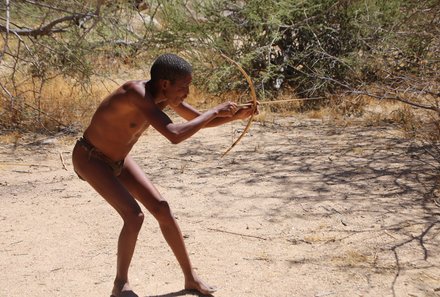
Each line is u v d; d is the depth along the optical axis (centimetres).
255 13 1188
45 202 707
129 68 1334
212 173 795
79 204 699
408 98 1012
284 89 1191
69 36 1108
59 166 854
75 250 582
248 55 1146
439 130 895
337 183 738
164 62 446
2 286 515
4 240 606
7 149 934
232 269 534
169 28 1236
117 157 467
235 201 691
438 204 663
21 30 1076
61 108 1080
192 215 655
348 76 1137
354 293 488
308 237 591
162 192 728
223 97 1195
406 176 755
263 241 588
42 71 1055
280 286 503
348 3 1145
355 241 580
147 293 493
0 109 1057
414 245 568
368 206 662
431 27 1015
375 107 1105
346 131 982
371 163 812
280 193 711
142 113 441
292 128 1016
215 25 1220
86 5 1099
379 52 1045
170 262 553
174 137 433
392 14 1137
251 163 832
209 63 1231
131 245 456
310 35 1173
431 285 498
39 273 537
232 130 1009
